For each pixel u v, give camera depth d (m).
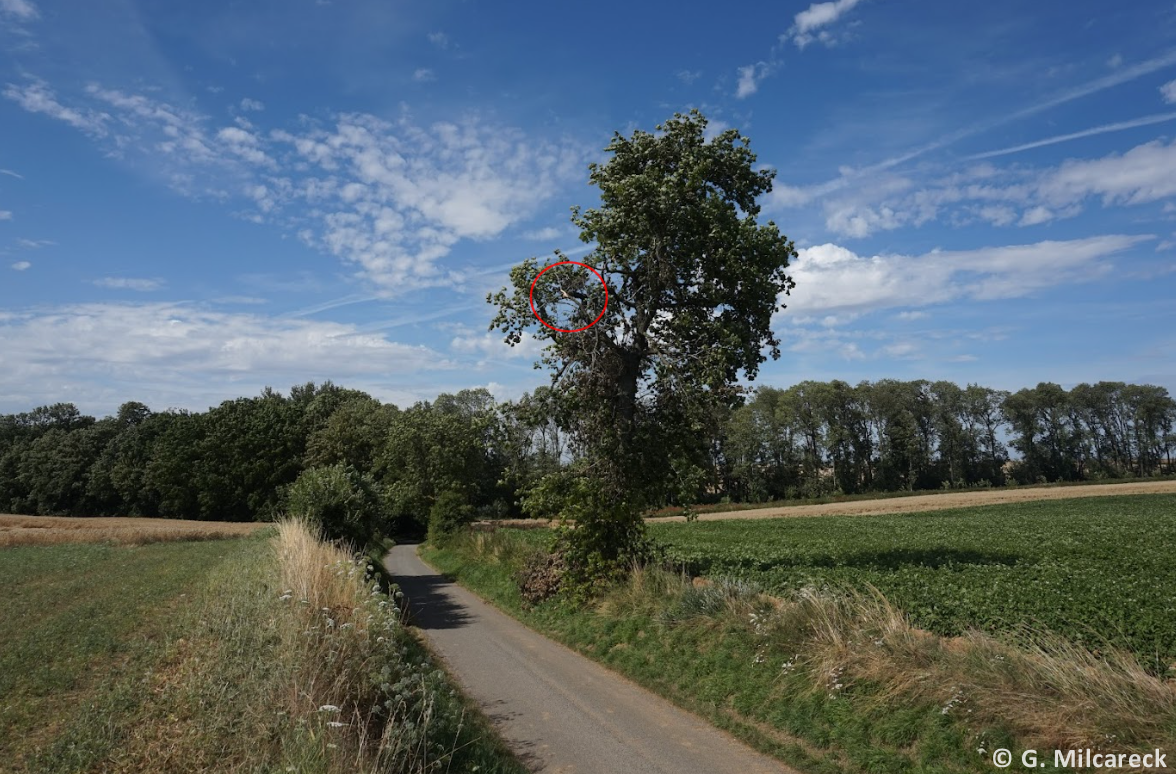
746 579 15.65
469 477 53.44
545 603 17.53
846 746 7.83
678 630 12.13
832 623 9.88
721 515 63.16
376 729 7.20
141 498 81.06
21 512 87.56
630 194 15.77
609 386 17.17
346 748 6.00
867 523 43.09
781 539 30.45
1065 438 92.44
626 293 17.16
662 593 14.00
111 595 14.47
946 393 92.38
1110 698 6.92
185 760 5.75
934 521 42.84
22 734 6.35
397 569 34.00
